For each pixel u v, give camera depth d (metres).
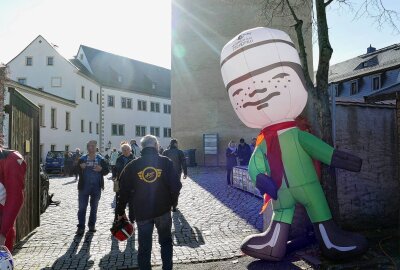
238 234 6.92
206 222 7.99
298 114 4.98
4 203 2.84
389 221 6.62
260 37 4.77
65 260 5.62
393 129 6.73
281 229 4.92
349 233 4.84
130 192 4.51
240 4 28.20
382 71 35.03
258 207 9.55
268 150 4.92
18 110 6.56
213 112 28.64
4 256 2.67
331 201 5.59
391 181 6.67
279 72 4.69
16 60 42.78
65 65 42.34
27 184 7.24
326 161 4.70
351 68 46.06
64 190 15.06
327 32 5.93
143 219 4.34
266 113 4.80
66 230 7.65
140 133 55.19
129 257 5.70
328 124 5.73
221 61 5.12
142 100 55.78
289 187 4.80
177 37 30.53
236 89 4.91
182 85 30.09
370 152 6.53
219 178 17.83
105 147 49.44
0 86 4.16
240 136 28.09
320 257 5.04
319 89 5.82
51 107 36.47
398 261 4.85
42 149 34.81
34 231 7.59
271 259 4.96
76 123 42.06
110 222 8.37
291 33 21.58
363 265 4.71
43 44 42.66
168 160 4.54
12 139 6.17
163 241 4.46
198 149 29.02
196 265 5.20
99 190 7.47
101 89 49.47
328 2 5.98
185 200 11.14
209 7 29.02
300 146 4.82
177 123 30.39
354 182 6.40
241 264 5.13
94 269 5.20
